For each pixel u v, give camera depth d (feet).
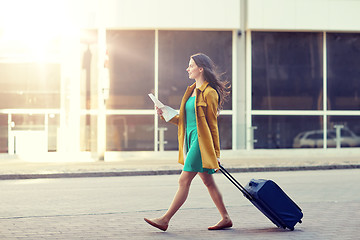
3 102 73.87
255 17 75.51
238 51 75.97
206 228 26.50
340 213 30.83
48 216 30.42
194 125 25.35
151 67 74.79
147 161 69.62
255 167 60.64
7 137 73.67
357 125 78.59
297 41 77.25
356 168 63.82
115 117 74.18
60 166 62.28
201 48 75.36
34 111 73.77
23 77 73.82
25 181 52.01
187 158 25.30
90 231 25.80
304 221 28.27
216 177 54.13
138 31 74.69
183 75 75.00
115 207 34.24
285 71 77.05
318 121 77.66
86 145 73.51
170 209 25.32
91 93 73.77
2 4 73.56
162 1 74.13
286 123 77.00
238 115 76.07
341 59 78.23
